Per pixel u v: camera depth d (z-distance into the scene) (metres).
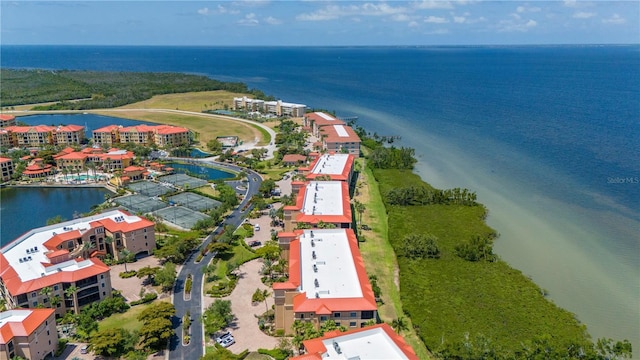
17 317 124.88
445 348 127.50
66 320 143.38
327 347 108.19
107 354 126.12
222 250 187.12
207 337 135.75
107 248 187.12
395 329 139.75
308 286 136.62
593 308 154.00
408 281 167.50
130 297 157.75
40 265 152.75
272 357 126.12
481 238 195.25
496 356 120.81
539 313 147.38
